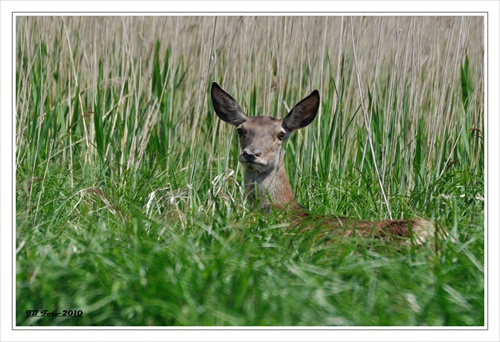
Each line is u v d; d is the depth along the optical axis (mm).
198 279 10500
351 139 18531
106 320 10281
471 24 21172
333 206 16344
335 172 17828
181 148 18484
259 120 15414
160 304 9883
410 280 10938
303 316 9898
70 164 17156
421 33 18469
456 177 16844
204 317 9898
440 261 11883
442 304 10320
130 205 14961
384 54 20219
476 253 12172
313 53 19641
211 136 18625
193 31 19844
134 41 20641
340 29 18406
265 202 15031
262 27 19422
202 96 18000
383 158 17312
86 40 19688
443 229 12680
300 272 10680
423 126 18719
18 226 13789
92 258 11094
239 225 12539
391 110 17656
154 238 12578
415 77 18547
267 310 9992
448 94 18844
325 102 18422
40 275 10844
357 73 16641
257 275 10789
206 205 15422
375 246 12344
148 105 18656
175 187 16484
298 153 18203
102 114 18547
